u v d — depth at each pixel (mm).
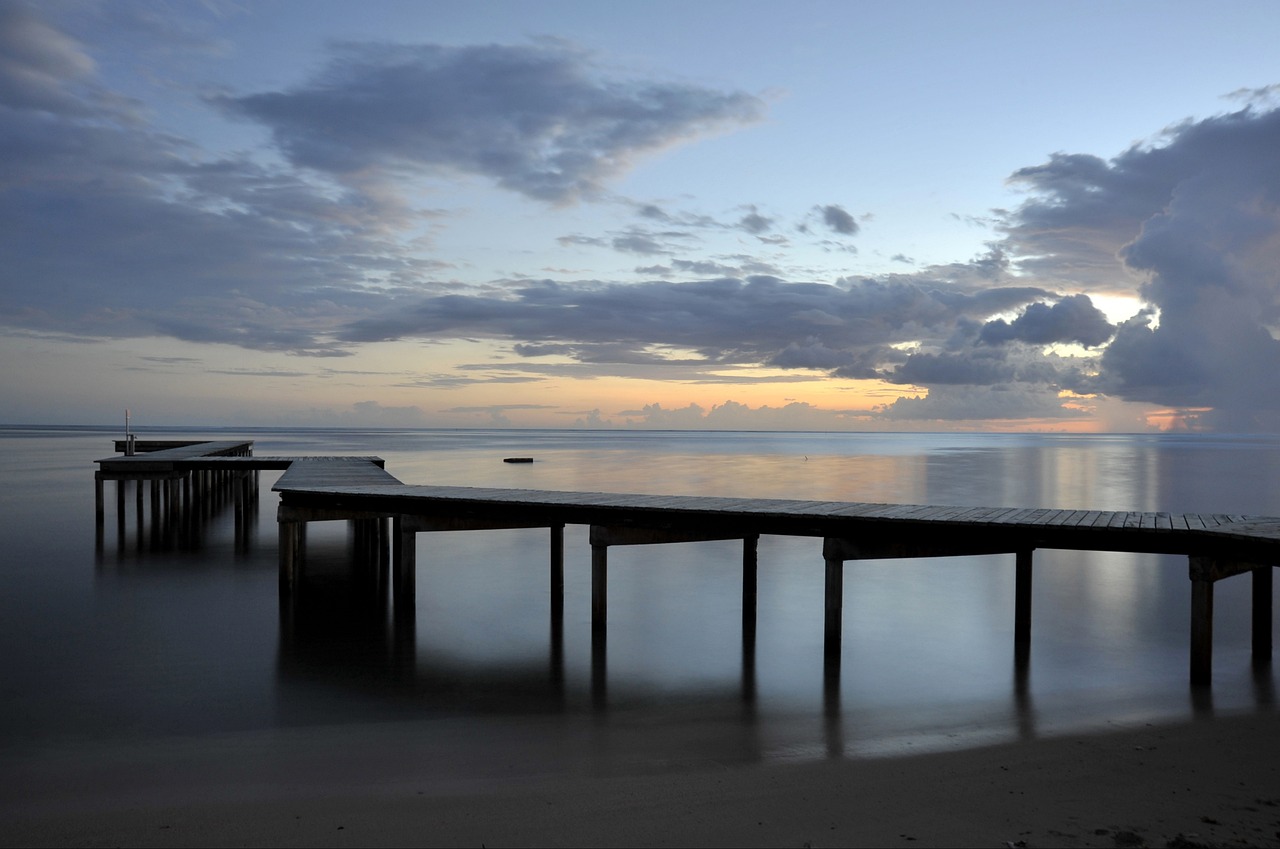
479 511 14117
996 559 19828
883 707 9633
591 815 6332
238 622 13703
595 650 12172
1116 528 10688
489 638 12820
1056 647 12484
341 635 12945
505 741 8398
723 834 5957
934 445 123188
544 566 18953
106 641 12531
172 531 23875
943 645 12586
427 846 5809
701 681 10727
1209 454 84938
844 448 103000
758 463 62219
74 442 99562
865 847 5754
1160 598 15953
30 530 23812
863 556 11648
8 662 11453
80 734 8695
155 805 6672
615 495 14719
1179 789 6820
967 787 6883
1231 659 11664
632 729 8820
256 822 6266
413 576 14305
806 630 13414
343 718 9227
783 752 7973
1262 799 6609
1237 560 10539
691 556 20188
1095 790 6809
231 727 8922
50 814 6504
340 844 5863
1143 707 9531
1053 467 58594
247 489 27844
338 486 16109
